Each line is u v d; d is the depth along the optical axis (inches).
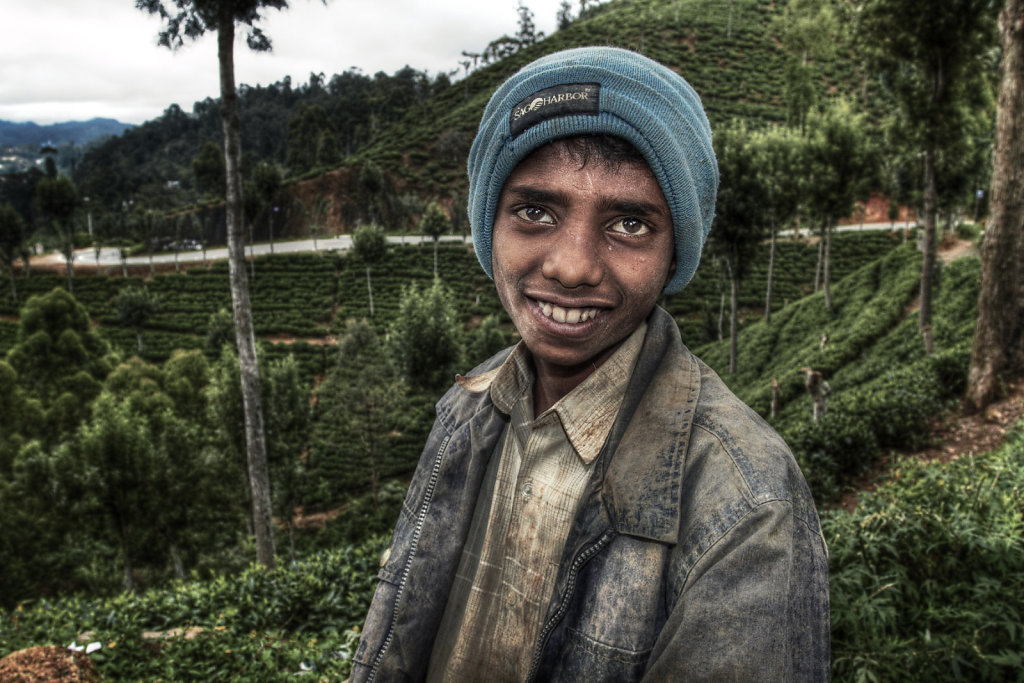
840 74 2876.5
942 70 606.2
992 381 311.9
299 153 3983.8
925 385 353.4
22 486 786.8
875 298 1083.3
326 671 189.9
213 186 3304.6
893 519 137.3
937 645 109.1
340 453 1263.5
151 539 837.8
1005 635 113.0
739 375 1141.7
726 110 2564.0
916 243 1266.0
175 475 845.2
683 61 2994.6
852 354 862.5
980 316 317.4
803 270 1802.4
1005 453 177.5
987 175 1175.0
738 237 962.7
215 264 2326.5
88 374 1336.1
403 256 2191.2
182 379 1163.3
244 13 398.3
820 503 265.9
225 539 1003.9
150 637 224.4
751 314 1679.4
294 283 2165.4
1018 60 295.1
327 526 1019.9
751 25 3398.1
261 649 210.7
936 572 129.9
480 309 1876.2
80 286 2294.5
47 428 1141.1
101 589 811.4
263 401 947.3
